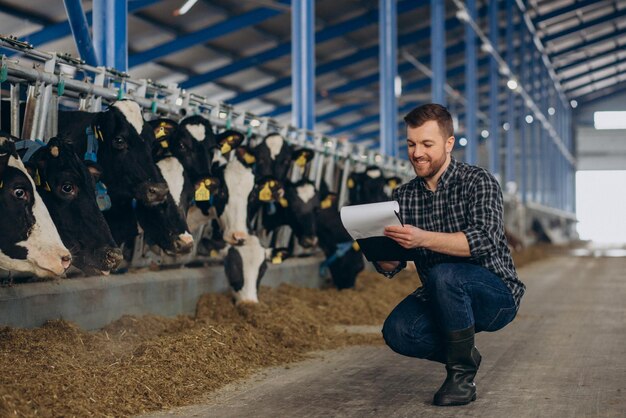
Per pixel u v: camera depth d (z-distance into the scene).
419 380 5.48
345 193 12.21
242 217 7.75
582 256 27.33
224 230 7.76
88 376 4.69
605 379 5.47
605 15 39.56
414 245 4.27
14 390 4.14
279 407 4.68
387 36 17.31
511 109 33.19
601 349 6.81
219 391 5.11
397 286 11.62
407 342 4.61
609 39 43.53
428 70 31.92
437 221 4.60
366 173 11.85
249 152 8.02
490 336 7.60
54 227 4.85
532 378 5.51
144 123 6.16
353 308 9.27
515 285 4.55
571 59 47.56
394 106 17.33
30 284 5.87
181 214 6.52
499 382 5.36
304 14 13.24
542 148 44.06
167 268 7.91
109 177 6.05
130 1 19.30
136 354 5.43
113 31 8.23
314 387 5.25
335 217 10.66
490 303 4.48
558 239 43.53
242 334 6.34
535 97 39.38
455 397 4.62
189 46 22.56
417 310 4.64
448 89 36.69
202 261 8.57
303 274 10.53
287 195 9.52
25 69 5.90
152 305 7.19
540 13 36.78
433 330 4.63
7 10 18.30
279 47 26.08
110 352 5.64
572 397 4.90
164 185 6.03
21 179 4.75
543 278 16.23
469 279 4.38
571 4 36.44
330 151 11.67
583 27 40.03
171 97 7.99
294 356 6.45
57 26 19.23
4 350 4.94
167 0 20.28
